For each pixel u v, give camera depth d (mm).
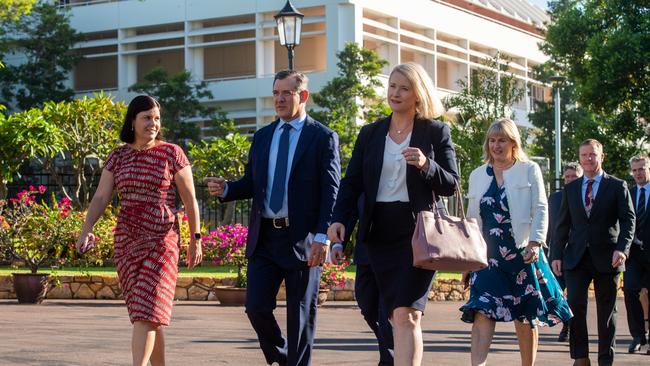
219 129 54000
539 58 80625
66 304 17641
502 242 7941
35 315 14930
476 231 6434
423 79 6582
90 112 29984
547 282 8039
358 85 44875
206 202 32875
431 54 67812
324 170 7434
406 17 65312
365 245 6641
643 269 11555
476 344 7879
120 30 66500
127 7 66250
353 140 40562
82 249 6957
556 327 15297
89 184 31891
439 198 6598
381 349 8008
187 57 64812
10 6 51031
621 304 20953
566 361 10391
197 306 18172
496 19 77562
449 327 14516
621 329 15086
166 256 6902
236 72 64438
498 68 40875
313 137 7504
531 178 7992
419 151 6160
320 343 11773
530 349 8039
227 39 64375
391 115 6703
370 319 8266
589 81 38812
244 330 13180
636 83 38062
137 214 6914
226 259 18594
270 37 62406
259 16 62781
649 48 37594
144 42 66812
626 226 9367
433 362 10023
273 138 7570
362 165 6711
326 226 7316
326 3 60969
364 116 45750
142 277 6836
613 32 38031
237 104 64312
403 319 6453
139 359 6785
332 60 60719
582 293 9352
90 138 30031
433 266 6324
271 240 7441
